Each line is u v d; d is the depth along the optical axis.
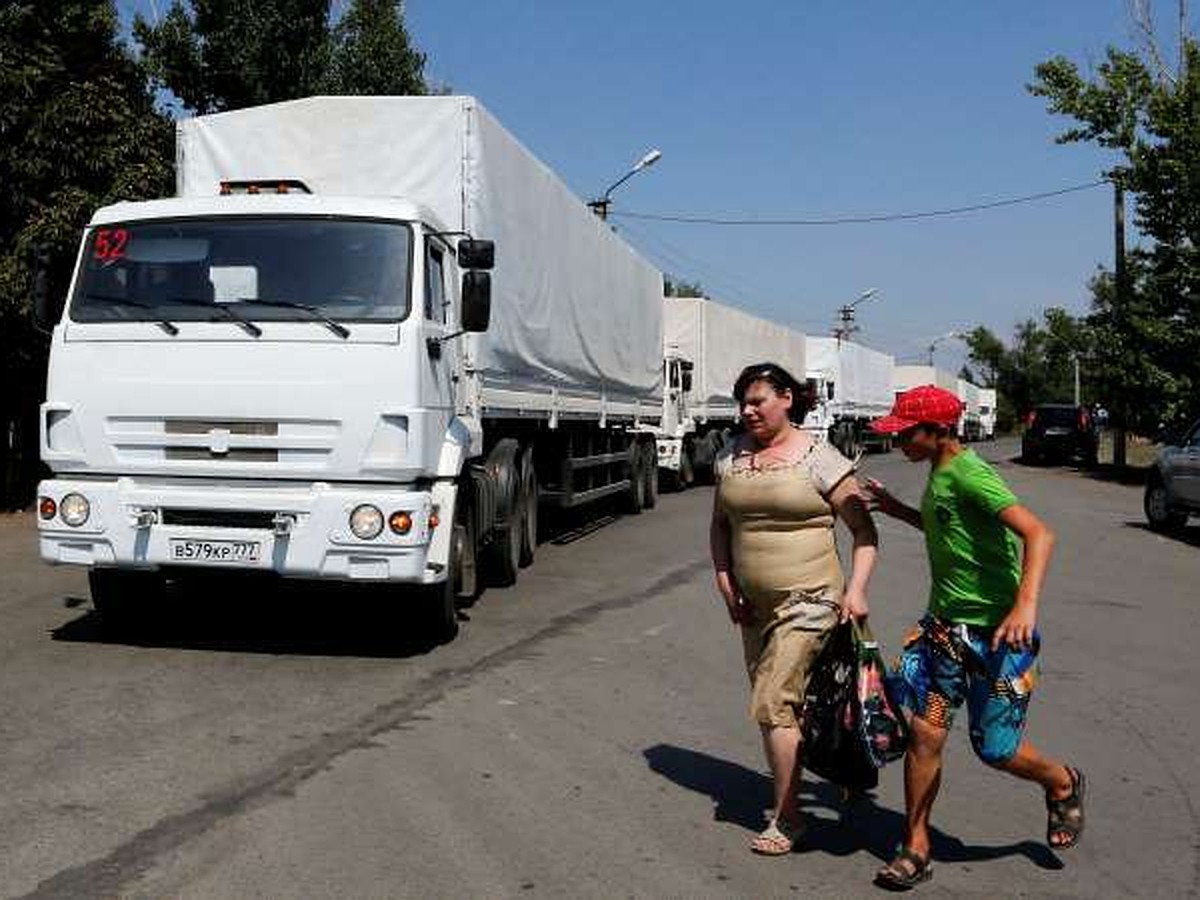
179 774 5.62
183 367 7.89
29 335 16.47
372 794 5.38
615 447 17.62
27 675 7.53
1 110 15.77
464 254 8.51
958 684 4.49
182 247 8.16
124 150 16.53
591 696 7.27
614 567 12.87
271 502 7.70
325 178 10.28
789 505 4.66
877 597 11.18
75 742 6.11
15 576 11.48
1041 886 4.57
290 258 8.07
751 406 4.75
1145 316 27.91
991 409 79.94
